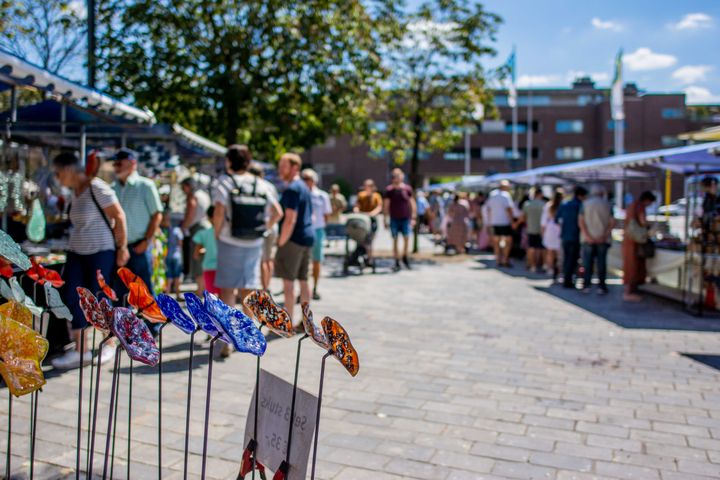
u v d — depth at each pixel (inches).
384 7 614.5
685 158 348.8
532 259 534.6
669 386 199.2
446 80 668.1
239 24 464.4
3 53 180.7
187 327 89.2
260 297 91.9
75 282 203.5
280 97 481.1
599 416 170.9
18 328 79.2
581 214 408.2
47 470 129.6
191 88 469.7
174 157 351.9
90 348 217.9
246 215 223.6
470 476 132.7
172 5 450.6
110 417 91.7
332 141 2135.8
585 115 2342.5
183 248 399.9
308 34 474.9
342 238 625.0
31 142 361.4
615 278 502.9
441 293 396.5
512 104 1059.9
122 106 261.3
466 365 222.1
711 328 291.7
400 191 517.3
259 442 94.3
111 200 205.8
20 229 302.5
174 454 139.7
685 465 139.7
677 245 385.4
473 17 642.2
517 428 161.2
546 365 223.6
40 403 170.2
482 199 762.2
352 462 138.7
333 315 313.3
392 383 198.7
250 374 203.5
